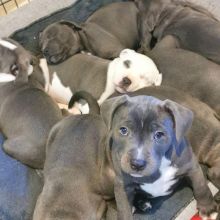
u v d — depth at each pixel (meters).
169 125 0.38
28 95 0.54
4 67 0.57
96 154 0.46
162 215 0.45
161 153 0.38
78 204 0.43
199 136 0.47
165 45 0.62
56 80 0.61
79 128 0.47
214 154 0.47
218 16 0.68
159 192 0.44
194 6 0.67
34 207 0.47
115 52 0.63
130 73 0.57
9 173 0.50
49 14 0.65
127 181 0.42
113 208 0.47
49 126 0.51
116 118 0.39
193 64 0.55
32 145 0.51
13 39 0.62
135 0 0.70
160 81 0.57
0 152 0.52
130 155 0.37
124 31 0.68
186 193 0.46
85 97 0.53
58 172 0.44
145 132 0.37
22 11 0.64
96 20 0.67
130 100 0.39
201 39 0.61
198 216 0.45
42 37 0.63
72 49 0.62
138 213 0.46
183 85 0.55
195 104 0.49
